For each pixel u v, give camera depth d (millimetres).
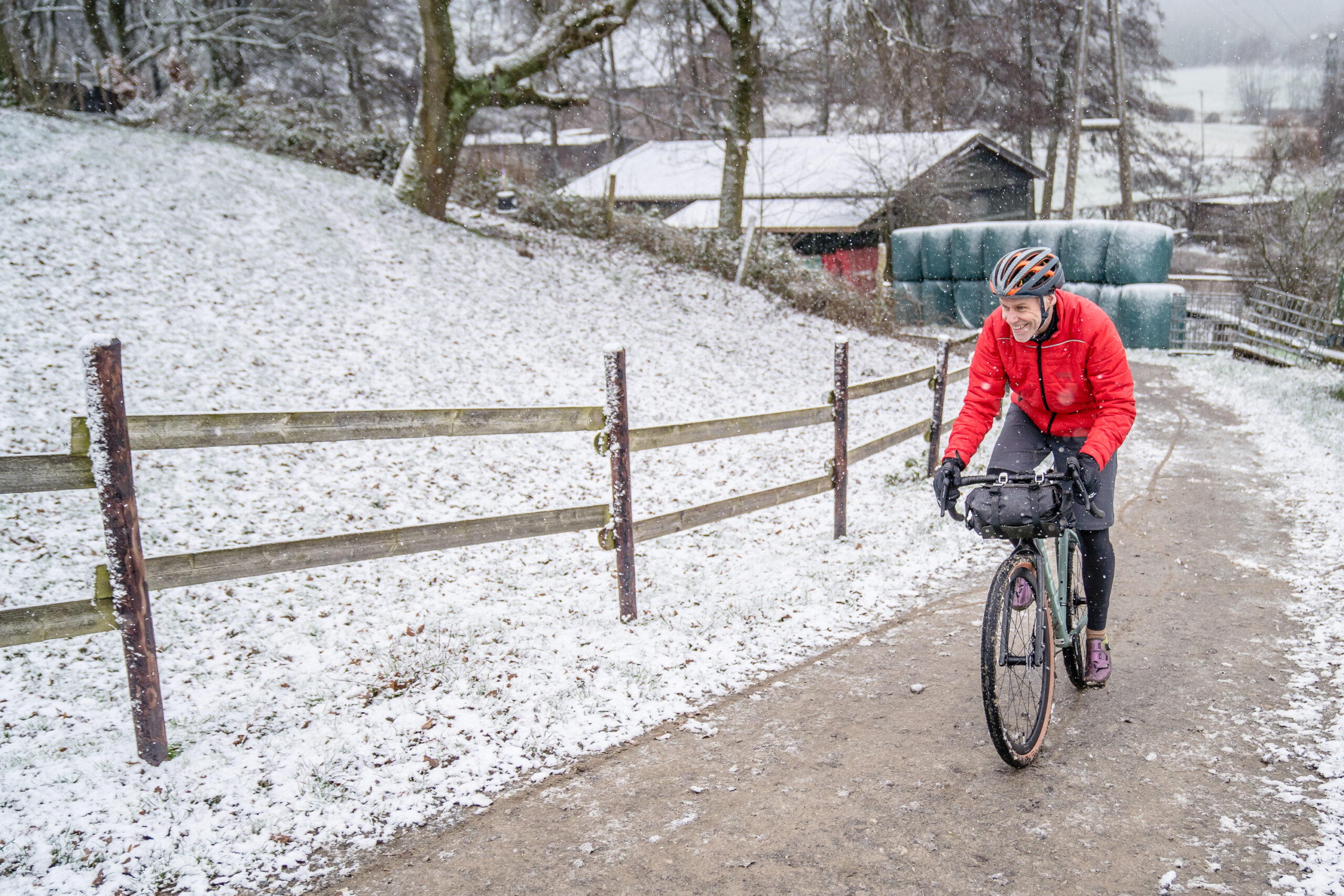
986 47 36062
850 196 29188
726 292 19359
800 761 3377
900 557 6078
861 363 16344
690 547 6449
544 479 8242
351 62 33094
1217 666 4145
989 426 3580
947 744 3451
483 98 17141
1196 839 2758
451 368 11008
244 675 4133
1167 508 7496
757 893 2582
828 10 23422
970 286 24984
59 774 3166
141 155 14875
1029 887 2557
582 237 20609
